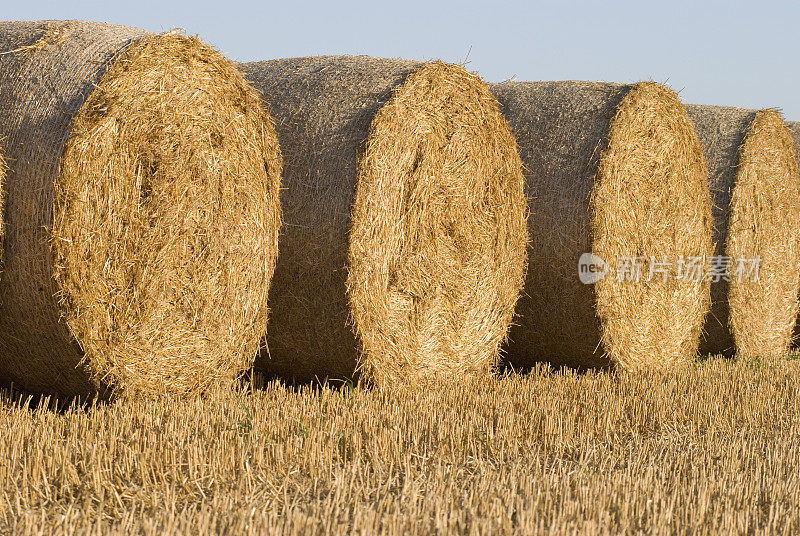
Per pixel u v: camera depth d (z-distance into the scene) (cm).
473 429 1747
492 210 2372
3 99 1717
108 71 1709
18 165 1664
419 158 2161
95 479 1329
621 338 2541
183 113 1831
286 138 2106
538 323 2539
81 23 1845
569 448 1700
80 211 1666
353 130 2045
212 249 1912
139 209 1770
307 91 2173
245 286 1992
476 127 2297
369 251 2044
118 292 1747
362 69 2202
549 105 2570
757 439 1845
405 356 2183
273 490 1370
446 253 2262
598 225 2402
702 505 1330
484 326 2394
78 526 1195
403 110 2098
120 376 1775
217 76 1898
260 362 2264
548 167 2462
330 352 2108
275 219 2036
